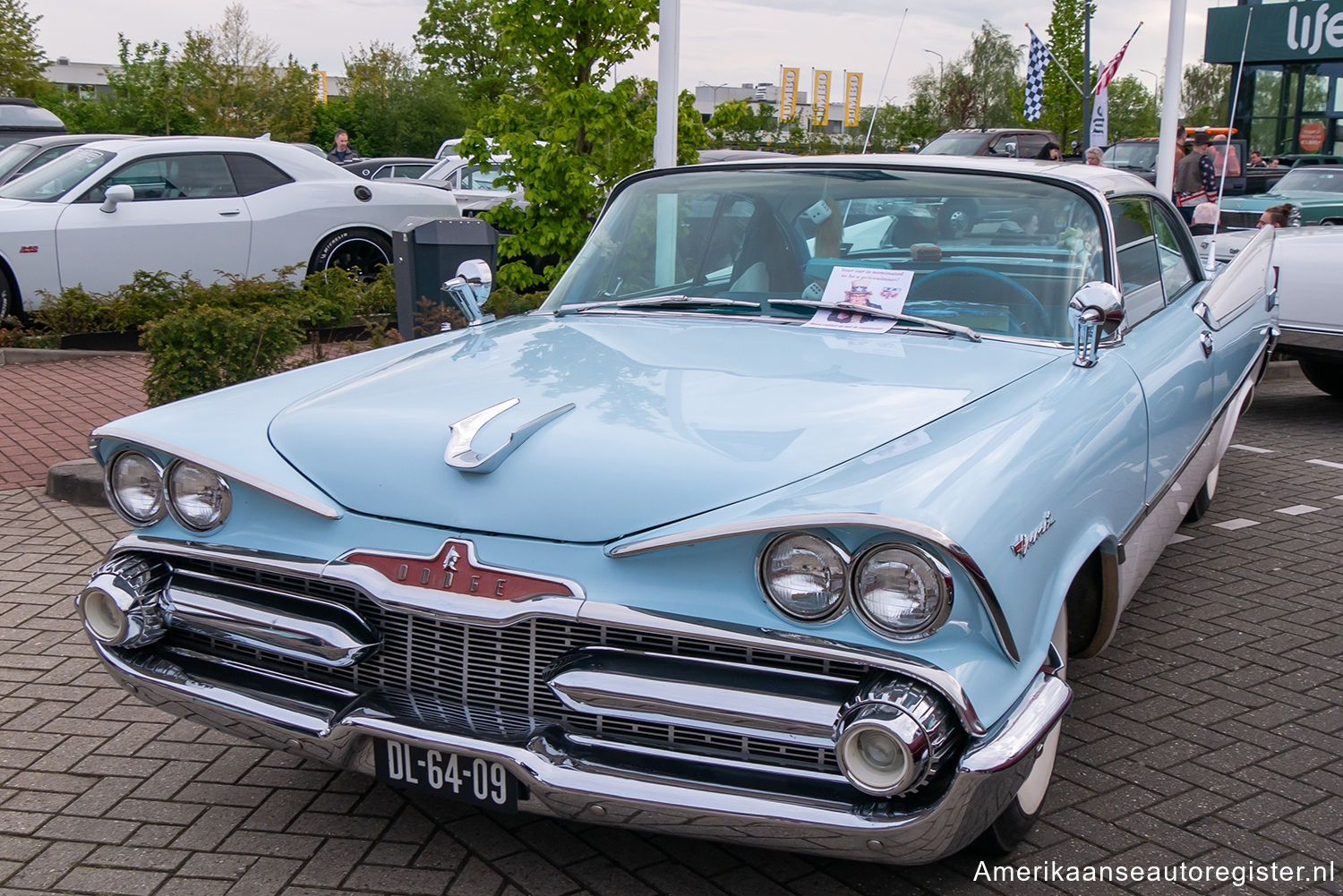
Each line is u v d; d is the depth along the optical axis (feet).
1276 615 14.65
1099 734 11.44
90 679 12.50
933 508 7.11
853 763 7.06
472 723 7.98
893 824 7.05
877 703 6.95
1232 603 15.06
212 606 8.77
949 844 7.23
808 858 9.32
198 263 33.83
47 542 16.94
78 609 9.25
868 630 7.14
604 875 9.05
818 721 7.23
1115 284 11.34
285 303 32.01
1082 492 8.84
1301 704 12.12
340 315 33.47
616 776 7.51
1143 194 13.66
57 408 25.48
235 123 126.21
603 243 13.17
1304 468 22.11
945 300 11.13
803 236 11.99
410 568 8.05
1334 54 81.61
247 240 34.42
